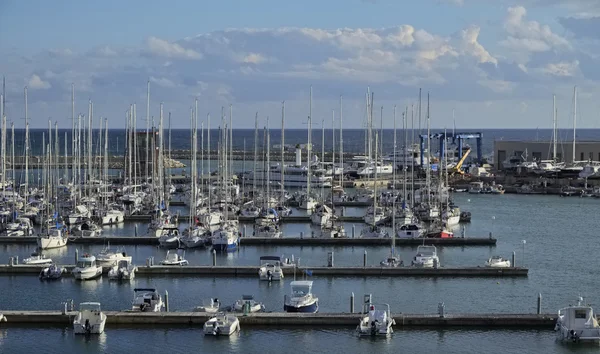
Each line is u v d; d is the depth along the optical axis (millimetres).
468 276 105312
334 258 118500
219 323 80062
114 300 92438
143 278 103375
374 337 79688
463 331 81562
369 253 123125
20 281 102125
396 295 95375
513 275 106000
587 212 179750
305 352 75875
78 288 98250
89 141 183000
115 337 79625
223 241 123812
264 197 180250
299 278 103750
